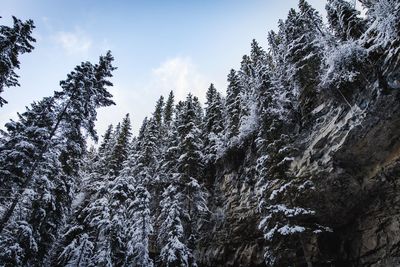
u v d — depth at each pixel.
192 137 28.56
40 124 20.84
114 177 29.47
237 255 23.14
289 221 17.22
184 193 26.70
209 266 25.52
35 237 20.56
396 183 15.34
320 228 18.14
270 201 19.23
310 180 18.34
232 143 29.55
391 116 15.47
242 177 26.81
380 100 16.02
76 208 31.61
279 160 19.23
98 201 25.00
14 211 18.94
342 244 17.69
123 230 24.78
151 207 32.94
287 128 23.73
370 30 19.02
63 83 21.70
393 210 15.40
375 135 16.03
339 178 17.19
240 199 25.22
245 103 31.20
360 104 17.39
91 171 39.81
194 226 28.06
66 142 20.67
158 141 37.88
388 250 15.14
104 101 24.06
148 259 23.27
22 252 18.17
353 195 16.91
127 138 33.22
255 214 22.59
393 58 16.11
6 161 18.25
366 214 16.69
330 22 25.88
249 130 27.59
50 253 24.92
